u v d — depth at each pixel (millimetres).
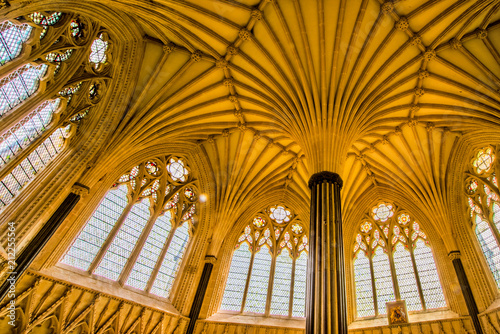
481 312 14125
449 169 17531
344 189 19594
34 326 11445
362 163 19359
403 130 17484
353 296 17922
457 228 16656
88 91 14406
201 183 19781
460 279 15281
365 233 19938
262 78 15805
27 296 11555
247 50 15125
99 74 14695
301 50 14625
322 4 13320
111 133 15273
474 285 14953
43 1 10641
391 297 17062
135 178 17203
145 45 15680
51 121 12898
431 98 15891
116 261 15086
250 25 14102
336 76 14664
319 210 11875
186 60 15898
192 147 19328
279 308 17875
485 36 13242
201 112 17594
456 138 17172
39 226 12109
